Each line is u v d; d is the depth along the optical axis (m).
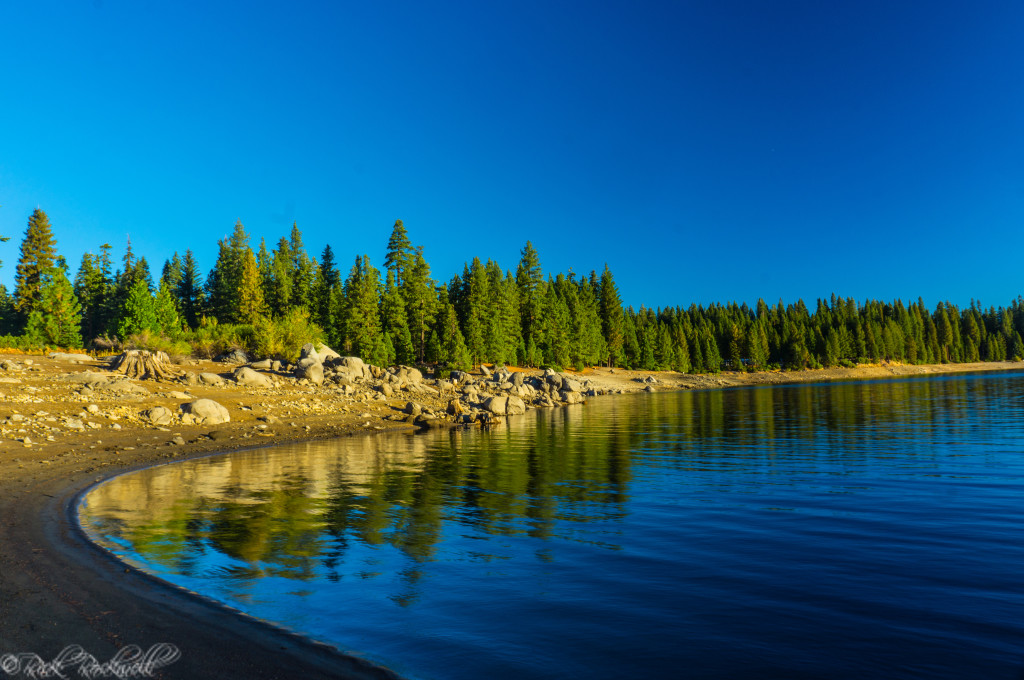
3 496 12.71
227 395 34.31
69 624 5.93
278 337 55.75
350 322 71.94
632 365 116.94
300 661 5.19
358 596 6.93
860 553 8.72
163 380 35.38
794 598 6.90
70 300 63.41
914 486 13.94
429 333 82.12
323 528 10.31
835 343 145.12
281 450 22.67
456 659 5.30
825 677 4.94
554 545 9.22
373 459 20.00
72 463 17.70
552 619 6.28
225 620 6.13
